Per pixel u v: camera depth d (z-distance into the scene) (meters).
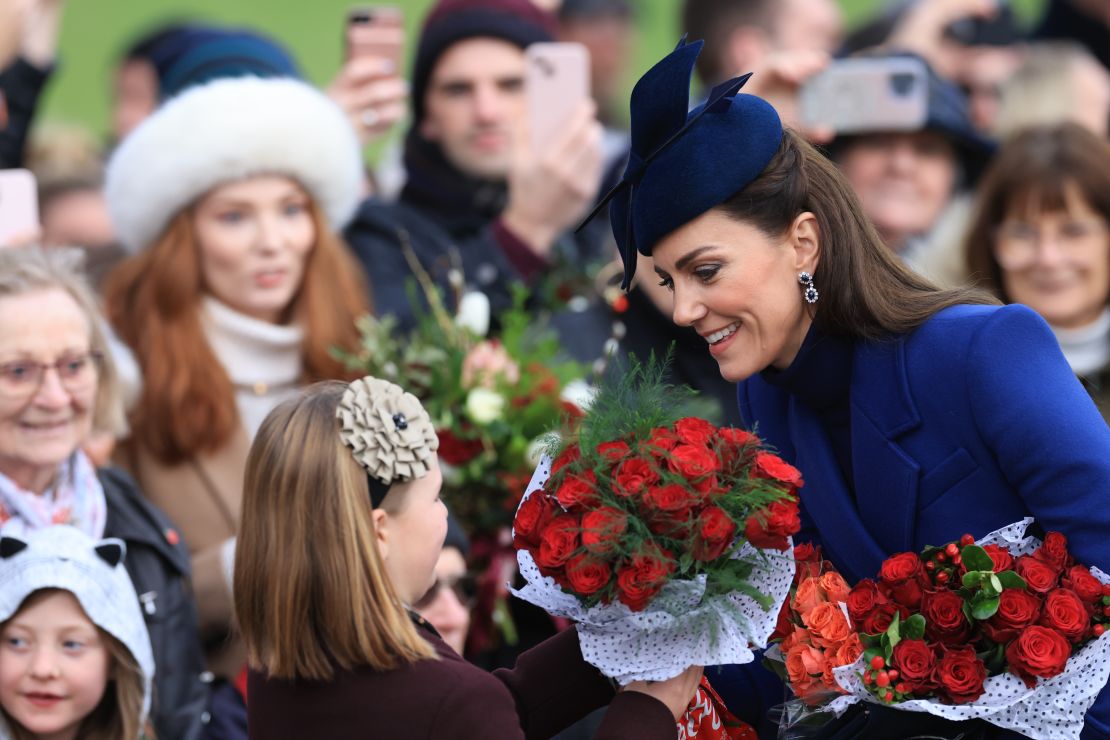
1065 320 15.52
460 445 13.45
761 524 8.41
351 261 15.51
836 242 9.00
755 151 8.81
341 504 8.72
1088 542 8.63
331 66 37.78
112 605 11.55
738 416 13.98
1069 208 15.30
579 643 9.32
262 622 8.80
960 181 18.34
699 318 8.95
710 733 9.60
